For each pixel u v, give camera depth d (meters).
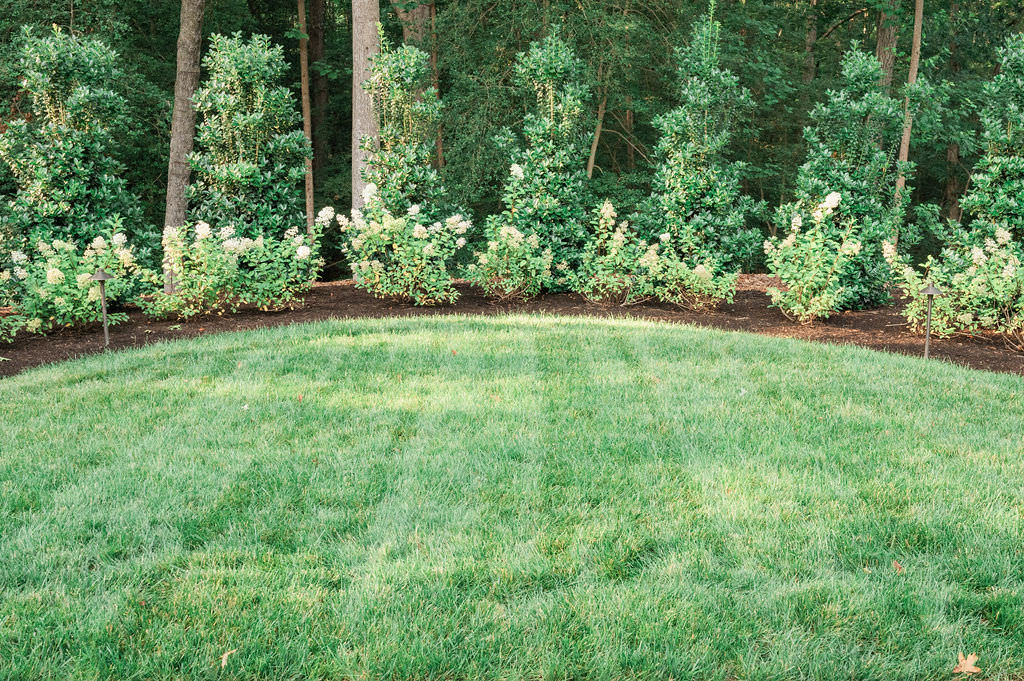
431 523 4.04
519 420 5.58
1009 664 2.96
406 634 3.07
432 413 5.75
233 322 9.77
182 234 10.12
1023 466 4.79
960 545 3.82
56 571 3.56
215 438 5.27
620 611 3.25
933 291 8.18
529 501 4.27
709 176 11.12
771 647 3.05
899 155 17.53
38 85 10.53
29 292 9.07
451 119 16.30
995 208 9.84
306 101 20.31
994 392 6.53
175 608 3.22
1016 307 9.13
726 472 4.62
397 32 19.70
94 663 2.88
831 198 9.98
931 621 3.21
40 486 4.48
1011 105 9.85
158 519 4.07
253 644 3.00
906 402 6.13
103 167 11.25
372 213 10.93
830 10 21.64
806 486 4.45
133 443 5.19
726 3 18.61
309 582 3.45
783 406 5.95
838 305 10.62
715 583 3.49
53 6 14.80
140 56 18.52
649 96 18.59
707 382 6.55
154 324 9.84
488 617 3.21
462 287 12.19
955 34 20.94
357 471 4.68
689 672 2.90
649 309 10.58
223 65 11.20
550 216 11.53
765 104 20.56
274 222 11.40
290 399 6.11
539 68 11.59
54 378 6.91
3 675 2.81
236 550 3.74
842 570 3.63
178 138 12.51
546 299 11.16
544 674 2.88
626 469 4.70
